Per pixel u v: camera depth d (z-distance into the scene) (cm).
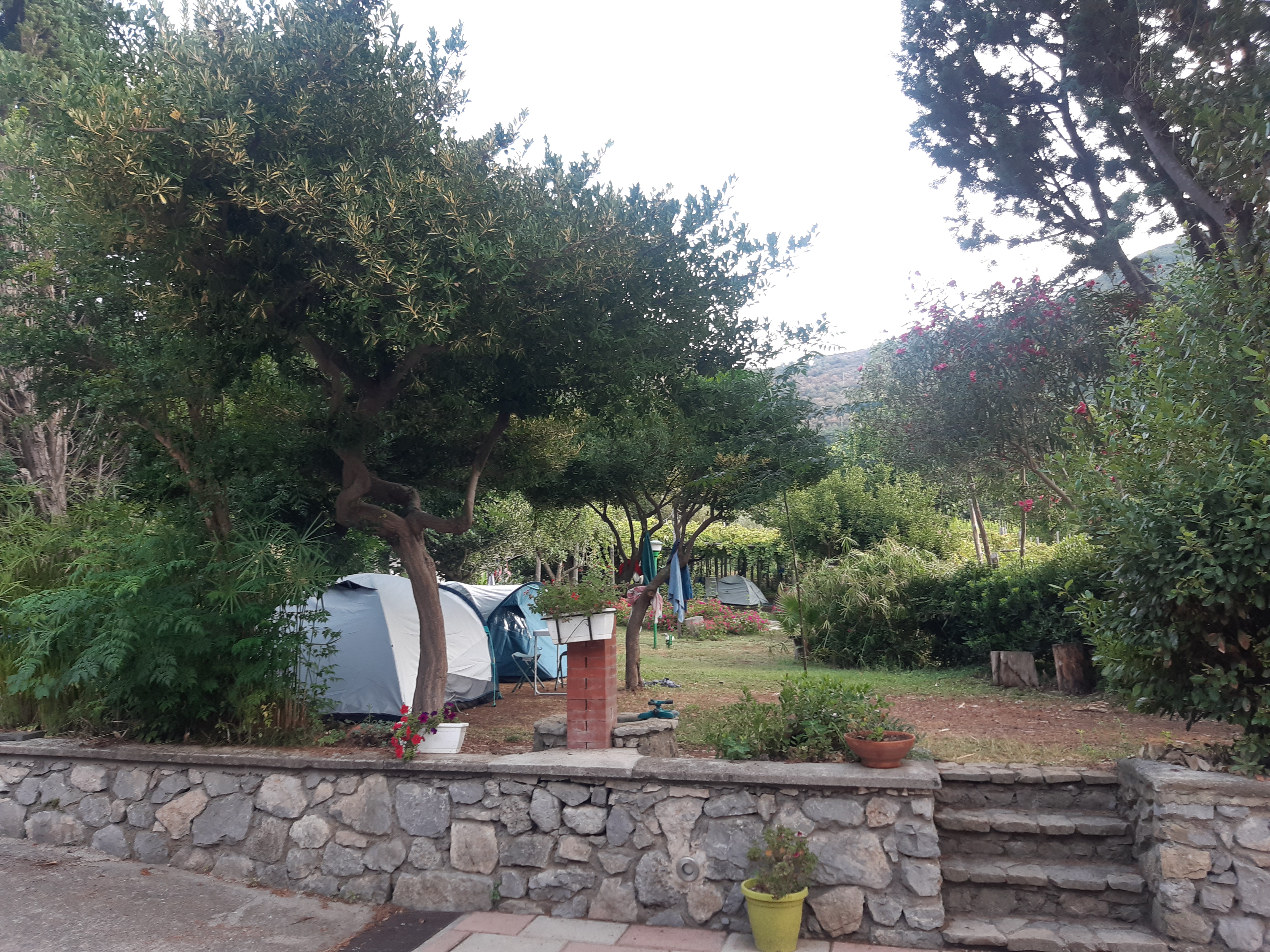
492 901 493
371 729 605
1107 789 500
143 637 564
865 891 442
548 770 493
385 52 576
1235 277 571
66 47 538
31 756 604
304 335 595
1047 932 425
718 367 793
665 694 926
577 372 629
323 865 523
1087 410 973
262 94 538
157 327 612
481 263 514
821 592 1298
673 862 471
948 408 1202
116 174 471
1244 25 739
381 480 680
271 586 585
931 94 1148
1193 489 450
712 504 1034
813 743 496
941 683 1019
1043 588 1034
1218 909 405
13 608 640
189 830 554
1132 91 876
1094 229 1106
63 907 480
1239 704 441
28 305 711
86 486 1075
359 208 509
